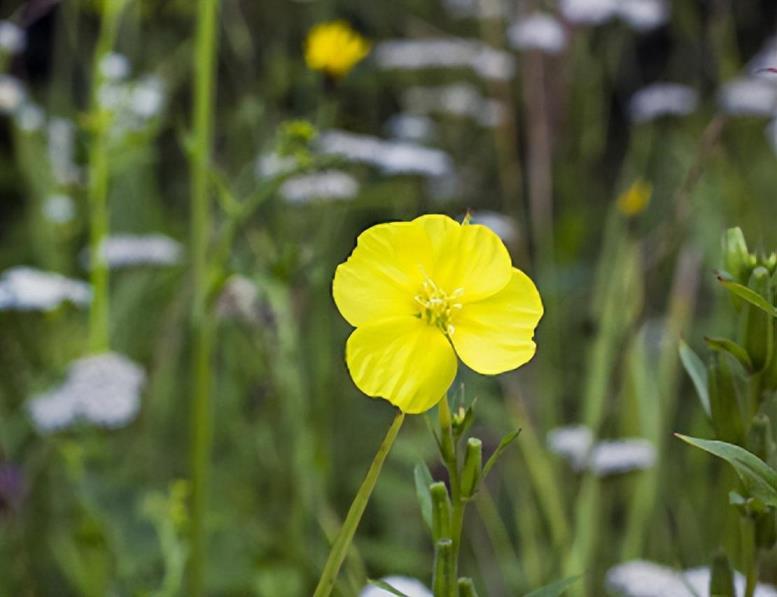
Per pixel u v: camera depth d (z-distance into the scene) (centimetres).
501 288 77
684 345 83
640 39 269
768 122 194
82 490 124
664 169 209
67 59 212
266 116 190
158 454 156
